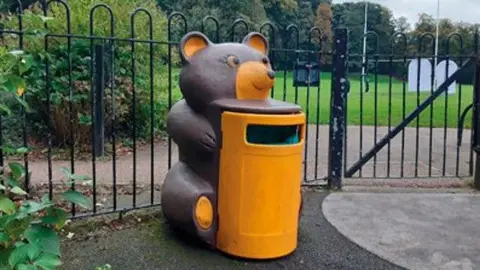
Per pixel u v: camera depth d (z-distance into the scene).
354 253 3.07
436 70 5.12
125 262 2.87
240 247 2.91
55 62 6.07
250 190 2.84
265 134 2.91
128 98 6.95
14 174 2.04
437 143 7.50
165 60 8.11
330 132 4.54
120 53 6.80
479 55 4.77
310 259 2.97
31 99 6.16
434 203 4.14
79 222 3.43
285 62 4.86
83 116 6.24
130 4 7.45
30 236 1.78
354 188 4.62
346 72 4.43
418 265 2.90
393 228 3.52
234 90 2.91
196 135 2.94
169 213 3.08
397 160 6.20
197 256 2.97
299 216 3.41
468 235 3.39
